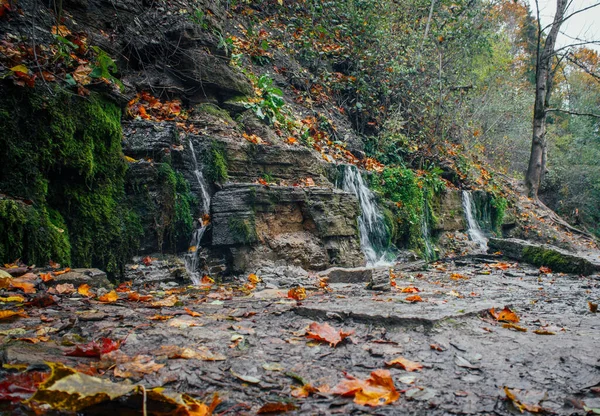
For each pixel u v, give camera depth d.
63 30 5.38
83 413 1.60
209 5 9.09
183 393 1.75
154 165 5.16
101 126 4.70
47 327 2.61
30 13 5.09
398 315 3.03
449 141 14.59
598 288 5.74
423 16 14.20
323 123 9.89
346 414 1.71
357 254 7.08
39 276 3.68
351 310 3.25
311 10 11.94
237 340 2.59
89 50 5.61
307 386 1.92
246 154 6.36
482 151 18.88
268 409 1.72
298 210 6.49
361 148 10.59
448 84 14.02
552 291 5.41
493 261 8.71
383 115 12.05
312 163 7.35
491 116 20.14
